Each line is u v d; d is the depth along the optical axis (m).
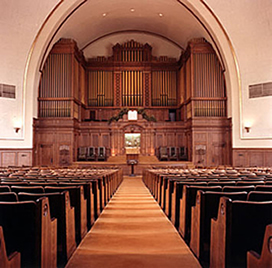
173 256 3.73
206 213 3.48
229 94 19.67
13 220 2.69
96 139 22.08
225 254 2.73
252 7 16.83
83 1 18.25
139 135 22.41
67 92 20.55
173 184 5.73
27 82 18.61
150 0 19.89
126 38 25.59
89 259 3.61
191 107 20.61
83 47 25.20
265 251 2.15
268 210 2.69
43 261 2.81
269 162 17.78
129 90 24.39
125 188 11.86
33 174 7.79
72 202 4.22
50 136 20.19
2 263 2.19
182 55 22.92
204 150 20.17
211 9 17.52
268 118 17.78
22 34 17.38
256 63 18.05
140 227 5.18
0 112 17.53
